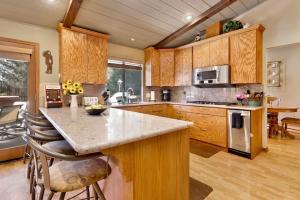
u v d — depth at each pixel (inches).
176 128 51.7
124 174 44.2
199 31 170.7
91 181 41.9
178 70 180.4
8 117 114.0
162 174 52.2
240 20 150.6
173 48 183.0
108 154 41.2
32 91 121.9
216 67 145.3
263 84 131.6
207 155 120.5
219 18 152.8
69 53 125.5
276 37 131.1
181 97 193.0
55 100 123.3
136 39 167.3
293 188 79.5
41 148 36.7
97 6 116.2
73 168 45.3
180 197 57.7
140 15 133.4
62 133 47.3
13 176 91.0
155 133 46.0
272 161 110.6
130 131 46.5
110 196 59.0
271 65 219.0
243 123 119.4
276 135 176.4
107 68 153.4
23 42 116.7
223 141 131.9
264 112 129.3
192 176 91.3
